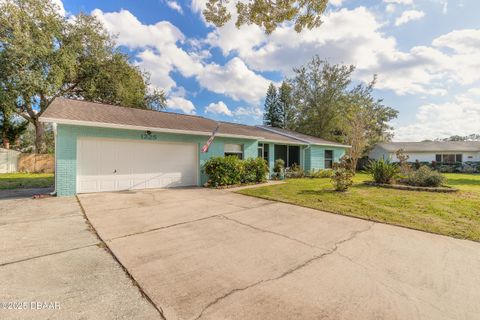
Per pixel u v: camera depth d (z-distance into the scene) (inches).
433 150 1083.3
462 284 105.5
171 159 383.6
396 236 166.9
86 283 100.0
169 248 139.9
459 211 232.2
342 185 346.3
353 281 106.7
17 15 608.7
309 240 157.6
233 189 371.6
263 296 93.4
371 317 82.3
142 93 903.7
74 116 301.6
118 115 369.7
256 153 512.7
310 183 457.1
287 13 237.1
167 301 88.9
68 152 292.2
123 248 138.2
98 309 83.4
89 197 282.5
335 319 80.9
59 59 672.4
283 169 563.2
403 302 91.5
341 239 160.1
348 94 1035.3
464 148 1079.6
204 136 419.2
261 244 149.2
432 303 91.3
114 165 329.7
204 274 110.3
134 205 247.9
